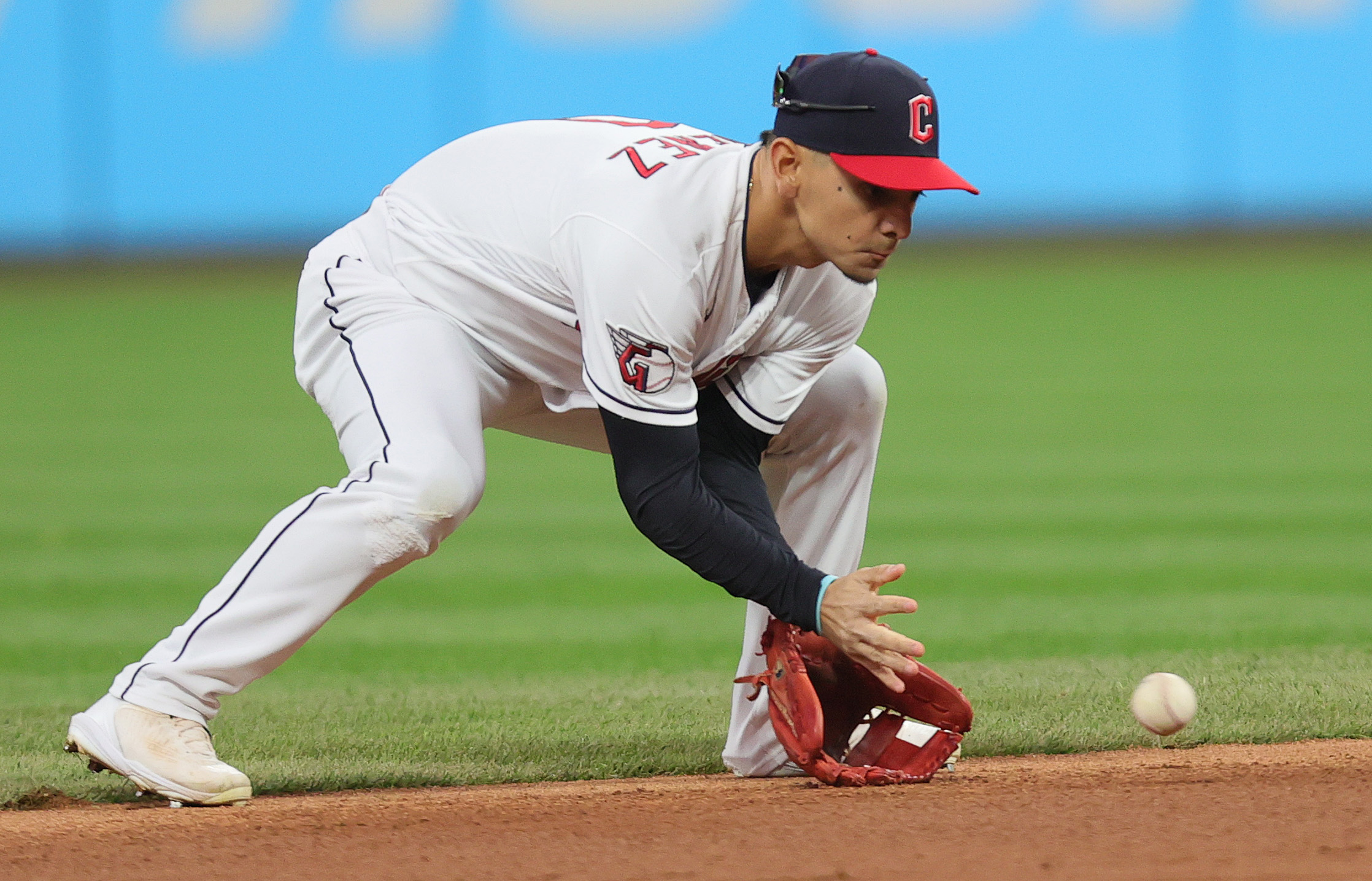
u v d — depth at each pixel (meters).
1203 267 79.38
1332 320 59.81
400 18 79.12
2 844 10.31
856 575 10.71
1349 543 24.88
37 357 56.34
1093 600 21.23
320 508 10.78
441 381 11.20
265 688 17.34
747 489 11.50
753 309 10.88
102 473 34.06
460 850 9.91
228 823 10.74
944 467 33.62
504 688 17.05
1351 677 15.92
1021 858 9.34
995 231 84.94
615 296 10.21
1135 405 42.16
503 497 32.38
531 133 11.66
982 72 81.62
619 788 12.30
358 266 11.86
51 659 18.84
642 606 22.08
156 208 80.88
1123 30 81.19
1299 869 9.01
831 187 10.04
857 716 12.09
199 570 24.23
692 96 78.94
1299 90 81.19
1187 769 12.02
